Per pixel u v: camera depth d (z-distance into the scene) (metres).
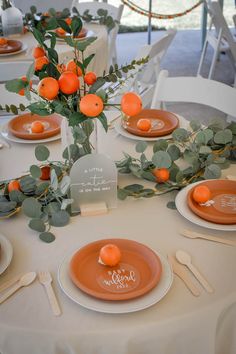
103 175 1.34
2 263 1.14
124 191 1.41
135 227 1.30
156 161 1.44
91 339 0.98
